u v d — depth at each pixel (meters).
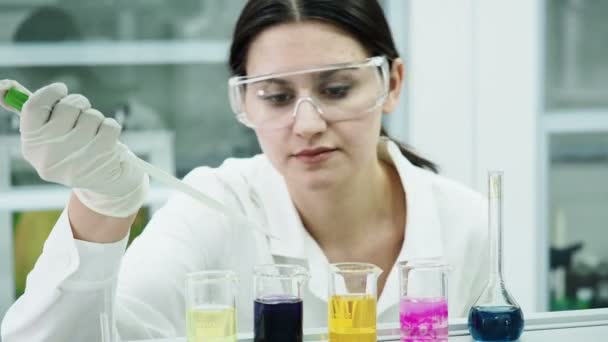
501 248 1.36
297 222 1.82
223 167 1.95
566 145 3.40
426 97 3.17
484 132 3.21
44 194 3.13
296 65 1.57
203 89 3.35
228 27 3.31
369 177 1.79
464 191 1.97
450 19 3.14
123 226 1.36
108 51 3.23
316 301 1.78
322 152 1.58
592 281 3.43
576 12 3.37
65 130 1.24
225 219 1.82
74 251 1.33
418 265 1.29
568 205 3.44
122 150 1.31
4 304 3.11
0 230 3.10
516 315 1.33
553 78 3.37
